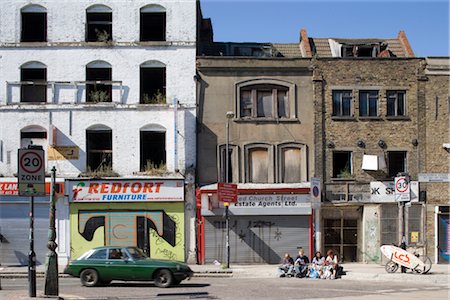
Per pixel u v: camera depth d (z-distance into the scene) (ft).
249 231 113.60
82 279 79.97
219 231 113.29
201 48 130.41
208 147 115.24
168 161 114.62
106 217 113.19
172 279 78.54
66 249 112.98
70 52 116.16
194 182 113.60
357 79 116.88
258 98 116.57
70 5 116.78
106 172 113.91
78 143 114.62
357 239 116.37
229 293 72.33
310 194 110.73
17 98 115.44
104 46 116.06
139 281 85.25
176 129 114.11
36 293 68.18
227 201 106.42
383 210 115.34
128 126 115.03
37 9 116.88
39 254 113.19
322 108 116.37
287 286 80.38
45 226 113.60
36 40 117.29
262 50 130.62
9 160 114.52
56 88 115.34
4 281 91.20
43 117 114.93
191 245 113.09
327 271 92.79
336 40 128.67
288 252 113.60
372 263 114.42
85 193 112.88
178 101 115.65
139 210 113.19
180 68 115.96
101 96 115.44
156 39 117.80
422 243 115.03
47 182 112.78
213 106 115.75
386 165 116.06
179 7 116.88
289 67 116.47
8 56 116.06
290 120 115.85
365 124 116.57
